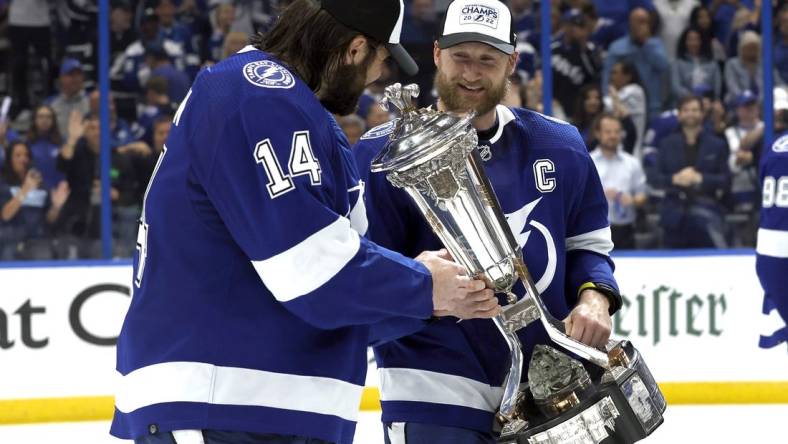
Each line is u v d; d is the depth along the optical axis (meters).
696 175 14.76
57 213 14.01
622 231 14.80
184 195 4.63
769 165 7.24
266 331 4.64
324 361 4.76
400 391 6.11
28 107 13.98
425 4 14.48
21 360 12.65
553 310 6.08
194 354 4.60
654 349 13.23
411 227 6.08
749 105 14.77
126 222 14.12
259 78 4.60
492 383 6.04
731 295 13.27
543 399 5.61
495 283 5.13
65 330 12.73
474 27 5.74
